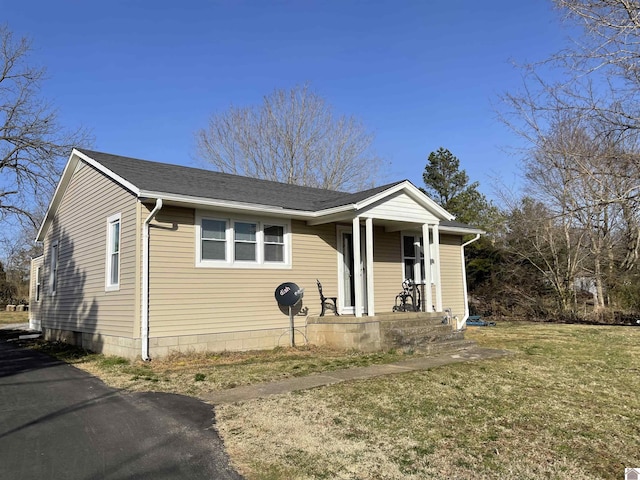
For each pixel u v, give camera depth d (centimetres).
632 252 1842
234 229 1052
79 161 1223
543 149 1339
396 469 393
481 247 2322
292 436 471
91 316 1101
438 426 504
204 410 564
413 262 1476
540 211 1888
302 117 3181
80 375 802
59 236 1387
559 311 1952
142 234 910
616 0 842
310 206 1195
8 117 2056
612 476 380
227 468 395
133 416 545
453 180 3509
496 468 396
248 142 3170
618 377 749
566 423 514
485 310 2186
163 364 859
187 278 960
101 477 379
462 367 831
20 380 776
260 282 1082
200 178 1186
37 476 382
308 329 1157
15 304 3475
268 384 702
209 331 981
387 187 1163
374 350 1059
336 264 1254
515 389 667
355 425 505
